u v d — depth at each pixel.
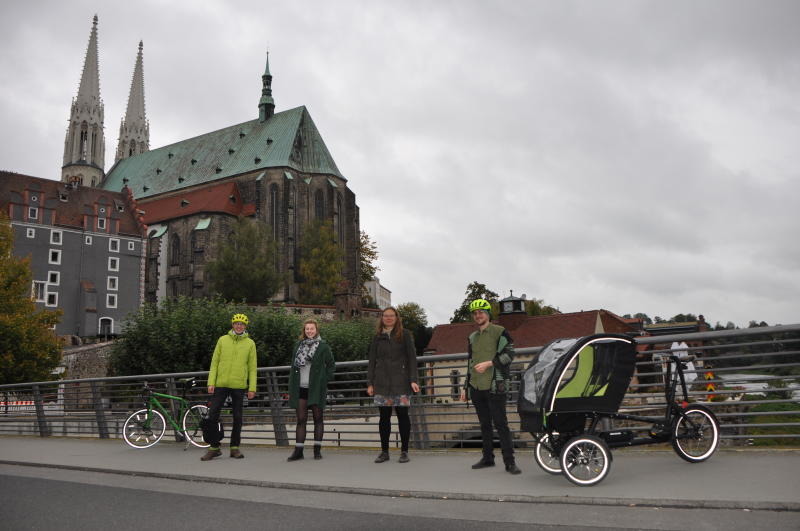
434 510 5.94
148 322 40.84
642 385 8.59
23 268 47.22
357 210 93.12
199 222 87.88
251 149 96.94
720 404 8.36
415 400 10.88
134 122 121.75
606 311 48.91
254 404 15.20
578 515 5.50
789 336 9.09
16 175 75.31
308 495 6.91
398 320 9.05
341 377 20.84
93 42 118.00
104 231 78.44
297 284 85.62
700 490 6.08
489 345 7.97
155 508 6.38
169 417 11.84
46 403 15.62
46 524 5.75
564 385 7.06
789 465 7.17
